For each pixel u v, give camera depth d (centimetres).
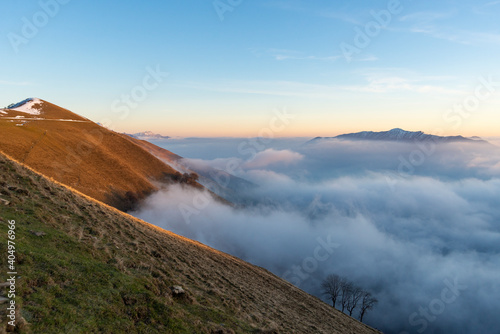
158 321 1105
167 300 1268
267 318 1741
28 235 1218
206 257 2898
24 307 830
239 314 1547
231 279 2361
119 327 966
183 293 1410
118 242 1688
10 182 1753
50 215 1539
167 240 2609
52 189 1966
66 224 1540
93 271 1188
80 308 952
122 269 1330
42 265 1059
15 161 2145
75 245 1329
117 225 2055
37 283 959
